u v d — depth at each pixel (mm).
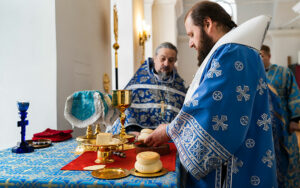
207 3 1368
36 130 1967
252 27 1221
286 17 11195
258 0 11016
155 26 7121
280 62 11422
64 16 2100
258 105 1159
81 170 1078
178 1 7422
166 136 1241
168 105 2217
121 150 1453
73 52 2260
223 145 1032
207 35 1344
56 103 1945
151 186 902
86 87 2562
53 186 938
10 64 2014
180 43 11656
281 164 2570
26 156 1321
